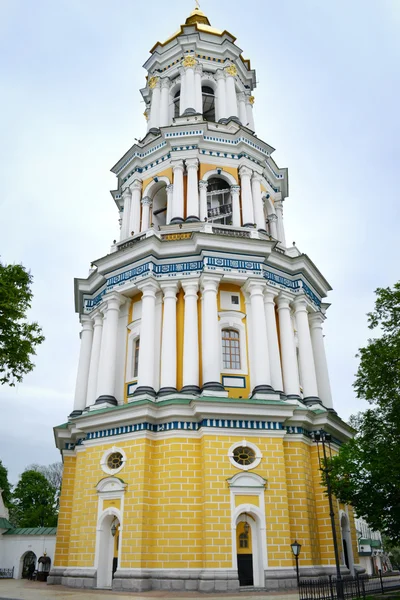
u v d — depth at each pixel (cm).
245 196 3161
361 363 2047
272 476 2303
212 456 2273
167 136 3281
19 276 1975
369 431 2033
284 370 2738
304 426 2569
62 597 1869
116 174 3600
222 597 1822
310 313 3167
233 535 2153
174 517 2202
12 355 1866
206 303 2634
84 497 2448
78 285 3238
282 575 2125
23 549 3947
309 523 2352
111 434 2475
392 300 2061
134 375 2730
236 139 3334
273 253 2909
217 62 3762
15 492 6162
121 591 2086
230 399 2350
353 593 1908
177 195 3083
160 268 2784
